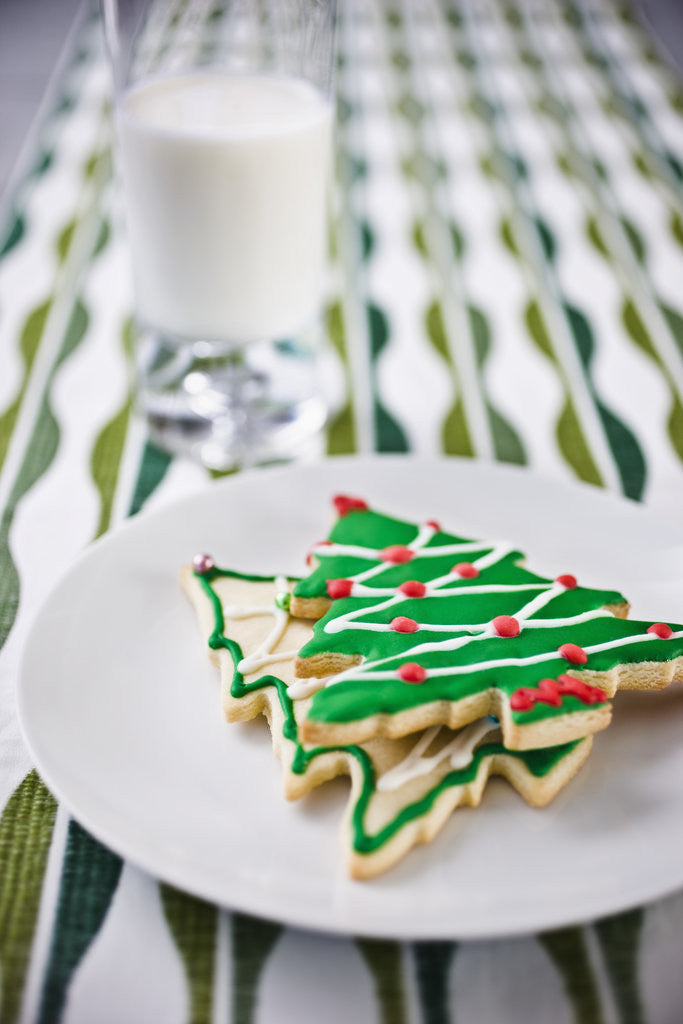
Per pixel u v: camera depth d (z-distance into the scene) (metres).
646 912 0.32
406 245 0.62
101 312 0.56
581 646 0.36
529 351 0.54
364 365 0.54
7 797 0.34
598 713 0.34
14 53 0.92
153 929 0.32
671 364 0.53
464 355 0.54
